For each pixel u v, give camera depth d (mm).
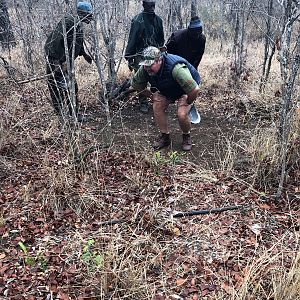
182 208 3801
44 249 3307
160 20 5824
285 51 3781
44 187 4023
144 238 3318
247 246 3305
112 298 2838
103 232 3479
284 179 4078
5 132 4840
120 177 4254
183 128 4715
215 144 5004
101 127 5559
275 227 3525
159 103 4664
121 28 7773
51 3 5992
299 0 3625
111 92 6258
